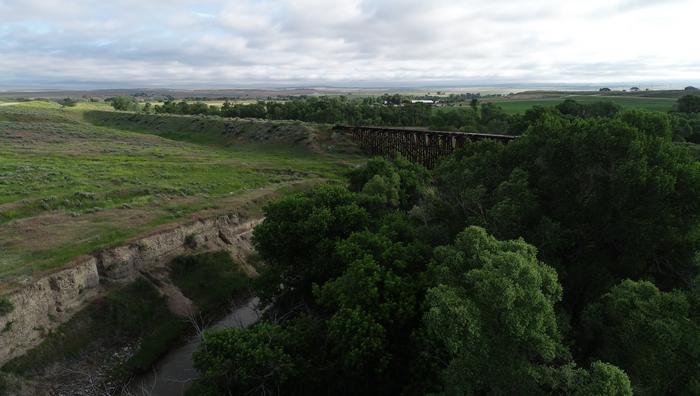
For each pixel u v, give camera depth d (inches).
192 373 1010.1
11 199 1631.4
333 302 804.0
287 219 1160.2
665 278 847.1
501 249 620.7
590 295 816.9
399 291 753.0
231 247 1545.3
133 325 1130.0
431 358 679.1
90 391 935.7
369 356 699.4
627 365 607.8
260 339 764.0
